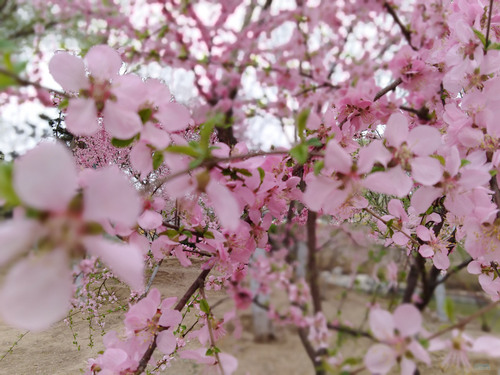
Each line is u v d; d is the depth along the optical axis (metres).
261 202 0.20
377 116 0.23
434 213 0.24
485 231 0.17
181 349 0.22
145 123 0.15
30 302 0.07
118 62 0.14
